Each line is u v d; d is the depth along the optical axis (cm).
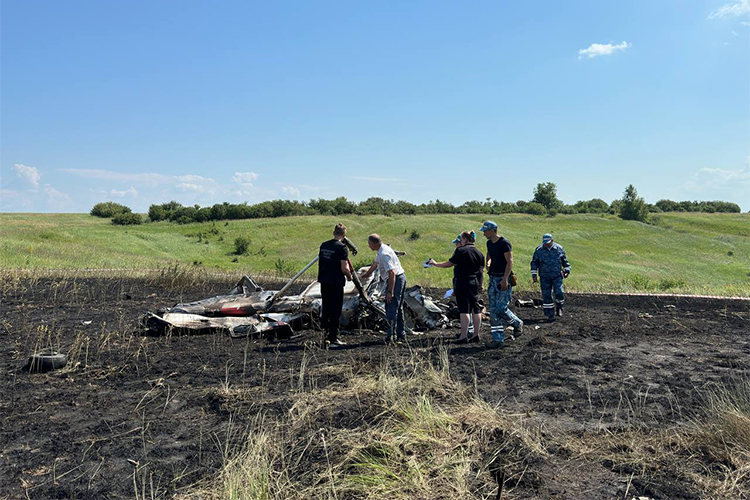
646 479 310
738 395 431
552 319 950
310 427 383
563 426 392
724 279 5047
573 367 571
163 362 595
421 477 304
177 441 371
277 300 812
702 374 542
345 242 725
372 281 845
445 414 386
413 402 419
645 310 1093
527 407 435
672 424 394
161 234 6925
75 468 329
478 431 364
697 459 337
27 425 402
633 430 380
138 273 1708
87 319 892
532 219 8756
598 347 686
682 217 10100
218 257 5959
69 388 498
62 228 6359
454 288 723
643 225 8550
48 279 1467
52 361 557
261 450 331
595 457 340
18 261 2209
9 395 476
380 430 366
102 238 6103
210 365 581
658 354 645
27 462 338
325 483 301
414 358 596
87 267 2180
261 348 670
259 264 5497
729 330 824
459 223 7762
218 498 289
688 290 1602
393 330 720
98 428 395
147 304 1091
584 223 8519
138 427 397
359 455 333
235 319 773
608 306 1168
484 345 688
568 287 1794
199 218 8238
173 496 294
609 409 429
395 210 9706
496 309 679
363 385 464
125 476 318
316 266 3556
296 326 801
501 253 677
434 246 6381
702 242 7544
